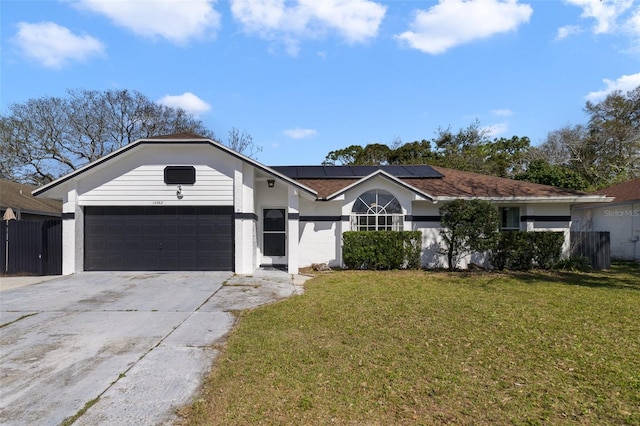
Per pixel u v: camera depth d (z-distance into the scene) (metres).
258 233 14.59
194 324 6.90
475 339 5.96
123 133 31.67
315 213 14.63
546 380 4.48
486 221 13.35
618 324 6.81
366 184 14.23
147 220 12.92
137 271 12.87
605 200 14.45
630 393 4.14
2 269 12.55
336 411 3.76
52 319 7.23
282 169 17.86
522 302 8.60
